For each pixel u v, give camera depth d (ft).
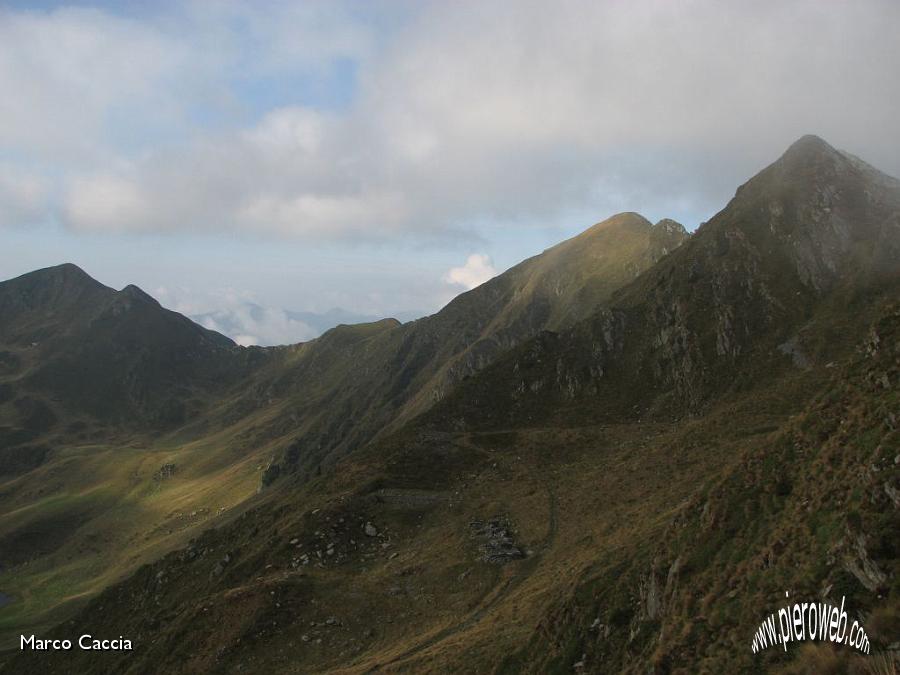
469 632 162.61
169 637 221.87
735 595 82.84
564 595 132.87
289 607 215.51
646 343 459.32
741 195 531.50
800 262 428.97
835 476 82.94
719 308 428.15
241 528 365.81
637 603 109.19
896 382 89.51
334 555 263.70
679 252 532.73
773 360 368.68
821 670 56.80
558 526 228.84
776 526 88.02
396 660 160.56
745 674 67.41
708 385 380.37
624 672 93.45
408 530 276.82
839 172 482.28
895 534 63.57
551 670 110.93
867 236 423.23
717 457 216.13
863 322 354.13
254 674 186.39
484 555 222.48
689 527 107.76
